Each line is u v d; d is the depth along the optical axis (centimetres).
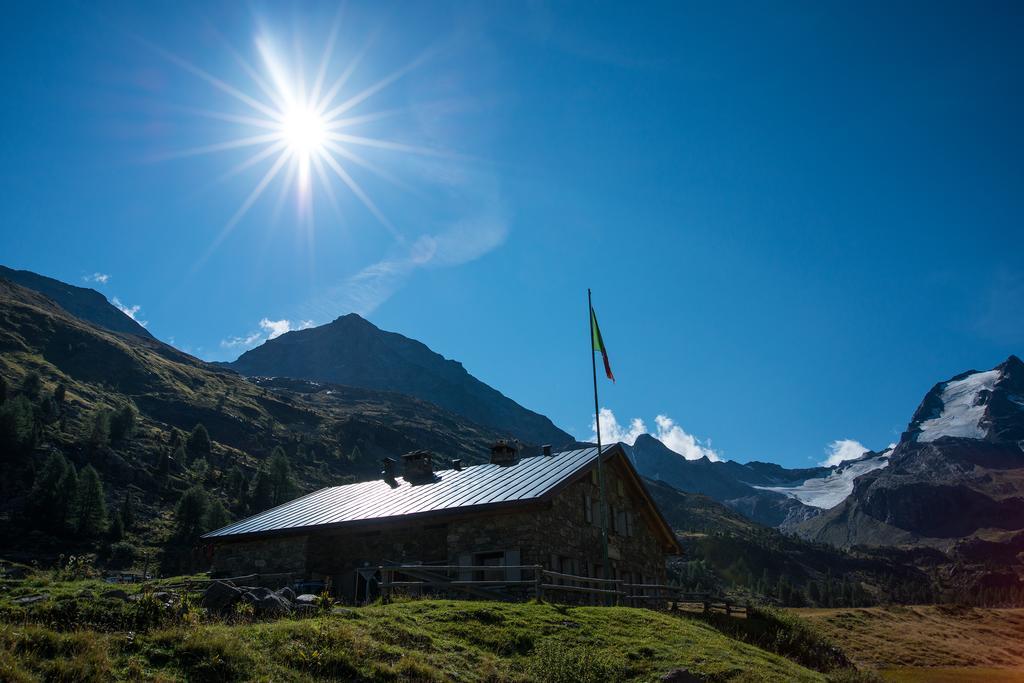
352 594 3048
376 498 3403
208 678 1243
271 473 12669
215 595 1711
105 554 8262
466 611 1909
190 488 10281
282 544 3238
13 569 2006
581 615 2095
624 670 1744
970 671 4869
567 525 3011
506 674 1588
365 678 1395
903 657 5294
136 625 1420
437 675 1474
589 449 3462
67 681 1120
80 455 10881
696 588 15362
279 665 1351
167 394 17362
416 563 2975
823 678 2120
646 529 3797
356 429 19862
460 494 3103
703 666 1836
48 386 13988
